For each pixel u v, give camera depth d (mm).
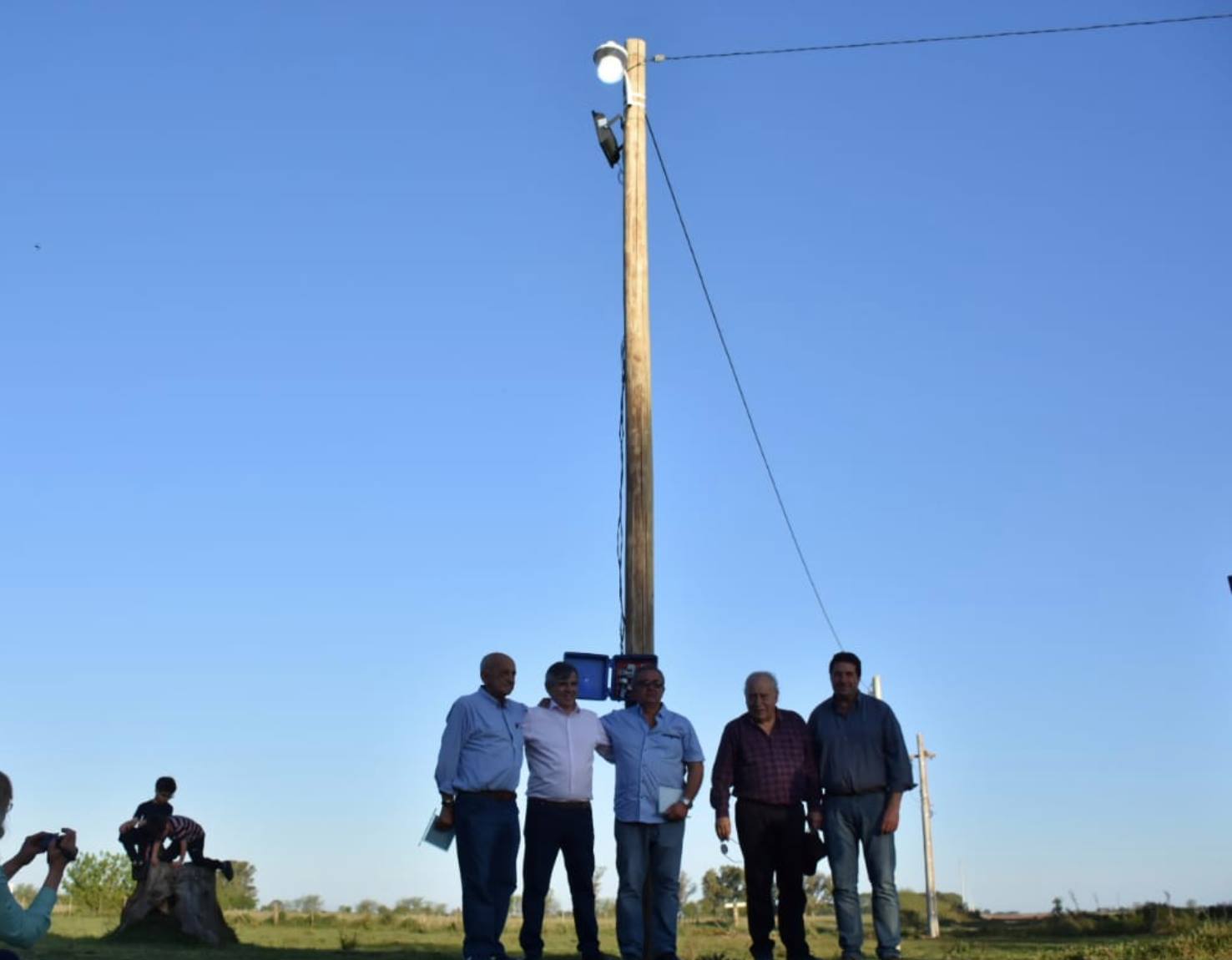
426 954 13398
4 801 5758
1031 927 25000
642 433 12398
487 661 10203
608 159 13461
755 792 10547
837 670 10641
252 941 16656
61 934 15438
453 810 10023
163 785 14930
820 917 31969
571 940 18094
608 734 10633
